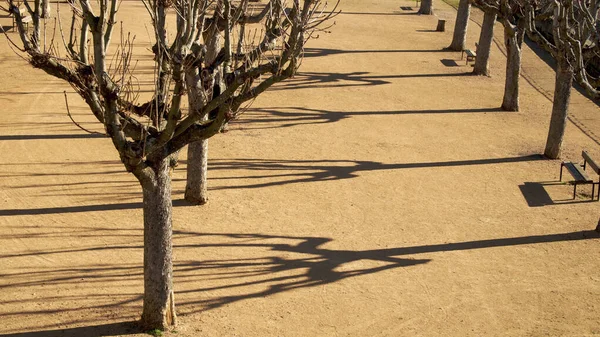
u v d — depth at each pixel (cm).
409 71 3431
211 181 2036
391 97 2988
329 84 3134
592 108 2916
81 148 2205
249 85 1220
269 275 1549
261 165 2177
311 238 1731
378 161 2261
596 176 2214
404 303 1470
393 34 4256
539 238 1788
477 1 2888
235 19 1317
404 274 1586
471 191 2059
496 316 1440
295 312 1416
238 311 1405
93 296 1416
